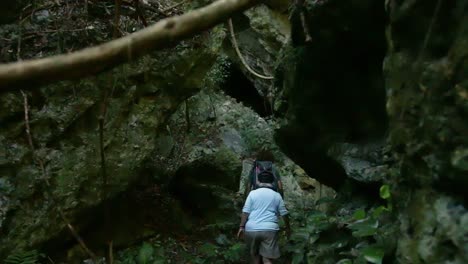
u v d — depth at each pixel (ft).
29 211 14.51
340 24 12.14
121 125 17.10
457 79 6.50
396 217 9.43
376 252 9.09
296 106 15.49
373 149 13.58
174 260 18.97
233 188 25.36
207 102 35.27
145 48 3.54
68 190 15.42
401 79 7.62
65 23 15.21
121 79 16.70
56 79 3.12
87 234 17.53
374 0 10.93
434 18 6.27
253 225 16.62
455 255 6.64
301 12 7.64
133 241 19.11
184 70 18.97
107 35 15.94
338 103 14.69
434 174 7.06
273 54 37.24
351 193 14.84
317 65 14.03
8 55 14.16
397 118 7.73
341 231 13.30
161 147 24.79
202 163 24.88
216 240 20.21
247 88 46.75
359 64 13.32
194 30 3.79
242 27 38.65
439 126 6.83
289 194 30.86
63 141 15.64
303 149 16.89
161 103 18.71
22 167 14.49
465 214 6.69
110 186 16.89
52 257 15.96
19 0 14.44
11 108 14.34
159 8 17.74
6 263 13.21
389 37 8.06
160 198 22.57
